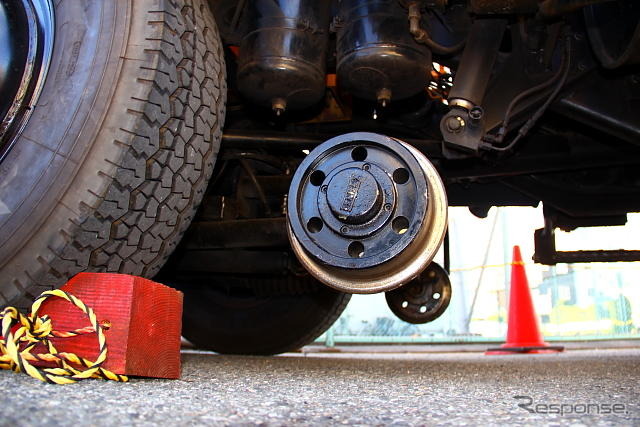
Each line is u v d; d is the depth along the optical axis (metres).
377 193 1.25
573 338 6.94
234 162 2.05
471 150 1.56
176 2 1.31
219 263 2.09
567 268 7.67
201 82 1.33
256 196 2.11
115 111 1.16
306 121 2.19
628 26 1.51
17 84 1.18
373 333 7.42
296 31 1.61
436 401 1.03
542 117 1.99
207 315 2.82
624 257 2.28
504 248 8.67
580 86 1.68
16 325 1.12
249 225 1.85
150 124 1.19
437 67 2.22
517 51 1.67
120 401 0.83
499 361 2.93
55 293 1.03
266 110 2.18
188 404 0.86
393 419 0.82
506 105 1.64
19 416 0.68
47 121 1.16
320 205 1.29
